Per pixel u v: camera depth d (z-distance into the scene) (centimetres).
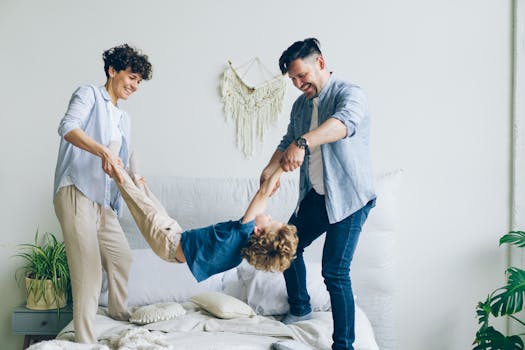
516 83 325
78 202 242
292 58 232
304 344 225
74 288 241
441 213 331
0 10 329
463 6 330
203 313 262
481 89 330
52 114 331
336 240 232
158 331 237
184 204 314
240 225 212
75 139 227
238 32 332
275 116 332
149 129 333
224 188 318
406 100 331
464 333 332
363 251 308
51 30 330
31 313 297
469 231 331
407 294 332
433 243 332
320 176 240
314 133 210
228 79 332
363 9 331
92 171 244
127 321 264
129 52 250
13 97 330
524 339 328
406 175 332
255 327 242
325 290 279
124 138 262
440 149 331
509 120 329
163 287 282
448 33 330
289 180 320
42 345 203
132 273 285
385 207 311
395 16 330
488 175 331
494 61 329
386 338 308
